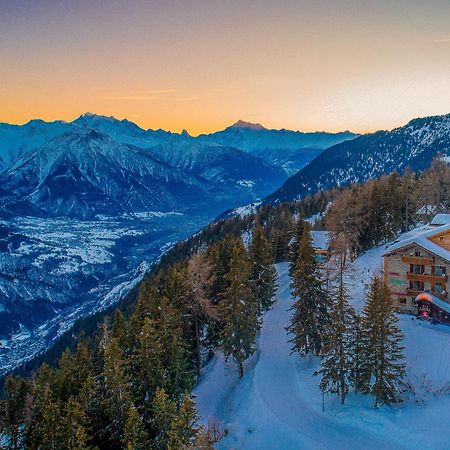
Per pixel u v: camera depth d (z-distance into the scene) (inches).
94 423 1510.8
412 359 1876.2
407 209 3558.1
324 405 1759.4
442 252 2249.0
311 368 2038.6
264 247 2738.7
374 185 3582.7
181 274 2348.7
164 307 1937.7
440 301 2208.4
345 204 3314.5
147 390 1648.6
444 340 1984.5
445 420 1528.1
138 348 1862.7
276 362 2158.0
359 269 2876.5
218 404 2014.0
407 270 2340.1
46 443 1327.5
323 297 2063.2
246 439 1672.0
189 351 2100.1
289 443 1584.6
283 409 1768.0
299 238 3112.7
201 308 2276.1
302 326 2089.1
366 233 3287.4
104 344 2100.1
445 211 3587.6
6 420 1649.9
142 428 1408.7
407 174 4254.4
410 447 1466.5
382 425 1581.0
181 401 1747.0
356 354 1715.1
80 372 1793.8
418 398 1667.1
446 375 1742.1
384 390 1626.5
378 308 1627.7
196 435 1400.1
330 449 1510.8
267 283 2723.9
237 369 2244.1
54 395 1648.6
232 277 2059.5
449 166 4379.9
